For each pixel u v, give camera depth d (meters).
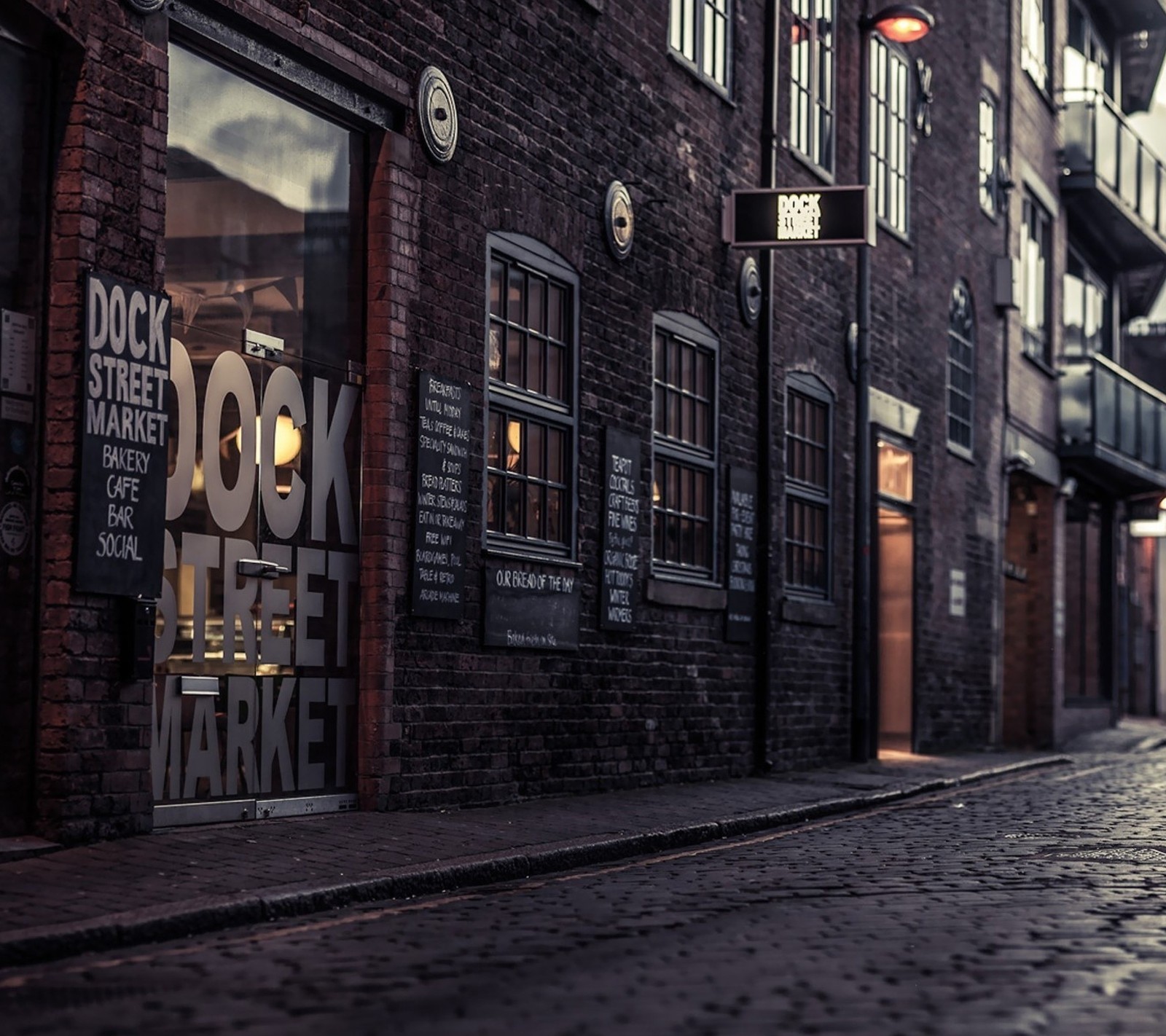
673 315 16.31
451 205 12.74
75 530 9.26
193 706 10.32
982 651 25.48
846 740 20.17
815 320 19.53
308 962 6.90
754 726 17.89
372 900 8.80
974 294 25.55
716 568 17.19
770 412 18.16
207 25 10.38
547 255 14.11
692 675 16.56
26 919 7.30
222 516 10.56
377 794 11.76
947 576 24.05
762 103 18.31
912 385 22.78
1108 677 33.19
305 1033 5.54
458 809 12.62
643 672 15.59
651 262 15.80
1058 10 30.12
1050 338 29.73
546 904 8.73
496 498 13.43
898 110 22.55
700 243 16.84
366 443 11.91
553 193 14.18
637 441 15.38
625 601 15.13
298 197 11.41
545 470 14.15
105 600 9.50
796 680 18.92
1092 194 30.44
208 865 8.95
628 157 15.42
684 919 8.12
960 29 25.02
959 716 24.38
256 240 10.99
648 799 14.22
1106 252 33.72
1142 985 6.41
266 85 11.12
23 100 9.25
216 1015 5.84
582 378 14.59
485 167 13.19
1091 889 9.22
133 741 9.64
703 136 16.92
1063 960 6.93
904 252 22.56
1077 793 16.98
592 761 14.66
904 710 22.55
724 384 17.39
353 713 11.78
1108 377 30.61
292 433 11.23
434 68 12.48
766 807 13.97
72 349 9.30
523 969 6.73
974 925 7.89
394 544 11.94
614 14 15.18
